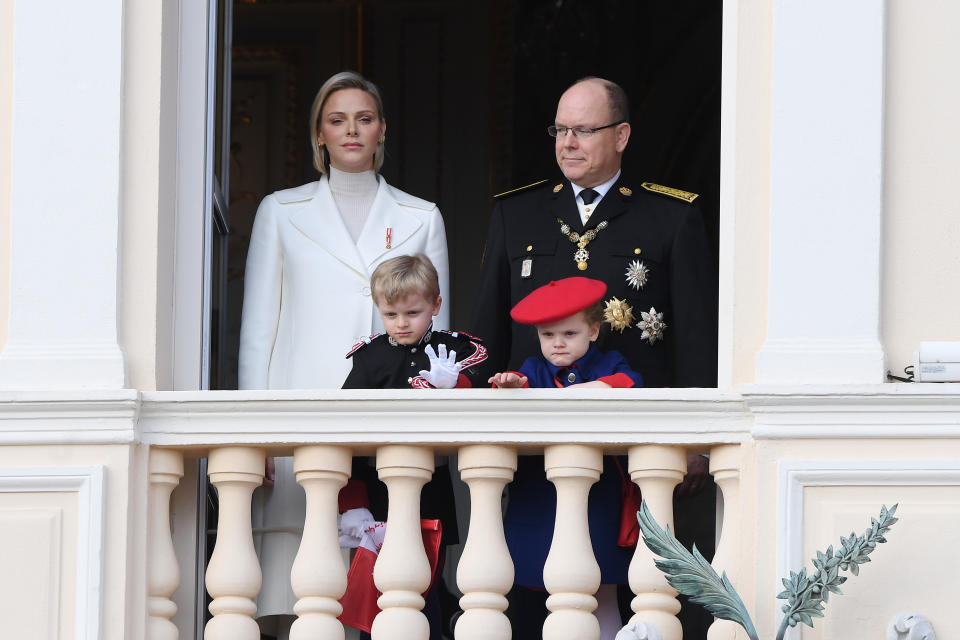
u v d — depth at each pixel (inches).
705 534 1157.1
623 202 795.4
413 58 1654.8
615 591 729.0
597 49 1658.5
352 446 692.7
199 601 727.1
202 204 749.9
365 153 842.2
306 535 689.6
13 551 677.3
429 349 703.1
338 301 815.1
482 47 1657.2
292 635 681.0
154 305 709.9
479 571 679.7
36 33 724.0
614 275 780.0
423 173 1635.1
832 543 660.7
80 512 679.7
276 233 833.5
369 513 733.9
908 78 709.9
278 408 685.9
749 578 663.8
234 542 693.3
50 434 682.2
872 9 707.4
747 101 710.5
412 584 682.2
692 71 1641.2
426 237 844.6
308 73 1649.9
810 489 665.0
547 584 680.4
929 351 669.9
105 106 718.5
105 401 681.0
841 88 703.7
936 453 663.1
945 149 703.7
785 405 667.4
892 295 694.5
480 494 689.0
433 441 682.2
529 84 1652.3
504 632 679.1
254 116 1641.2
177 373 739.4
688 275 778.2
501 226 811.4
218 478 694.5
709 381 768.3
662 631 677.3
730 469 676.7
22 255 709.3
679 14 1651.1
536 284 791.7
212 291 781.3
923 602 657.6
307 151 1635.1
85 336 702.5
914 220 699.4
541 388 701.3
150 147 720.3
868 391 663.8
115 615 673.6
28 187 714.2
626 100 808.3
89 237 709.9
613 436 678.5
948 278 694.5
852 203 695.7
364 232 833.5
